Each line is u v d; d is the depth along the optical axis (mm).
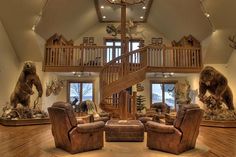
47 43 10656
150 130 4773
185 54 10609
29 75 8445
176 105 12297
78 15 11148
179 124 4328
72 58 10484
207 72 8516
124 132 5598
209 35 9805
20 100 8359
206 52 10180
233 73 10016
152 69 10477
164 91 12891
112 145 5160
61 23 10633
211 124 8297
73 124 4383
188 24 10461
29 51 10023
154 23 12891
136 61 7758
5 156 3979
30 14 8703
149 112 10414
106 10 12000
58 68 10438
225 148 4758
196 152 4434
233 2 7926
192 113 4348
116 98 8336
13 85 9922
